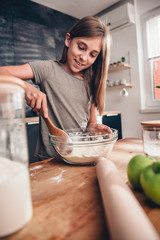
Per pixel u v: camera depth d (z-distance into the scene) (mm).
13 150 293
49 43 2516
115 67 2389
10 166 281
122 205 260
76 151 584
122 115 2582
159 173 340
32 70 970
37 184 461
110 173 378
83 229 279
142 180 357
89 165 611
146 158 418
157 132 595
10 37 2133
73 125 1082
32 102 651
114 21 2379
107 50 1031
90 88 1159
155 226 292
